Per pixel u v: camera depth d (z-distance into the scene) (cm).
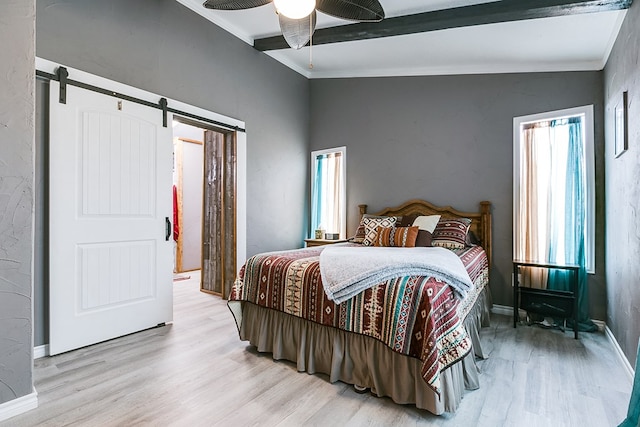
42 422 167
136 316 293
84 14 263
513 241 358
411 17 300
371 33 323
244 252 402
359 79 461
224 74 378
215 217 443
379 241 339
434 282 185
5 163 172
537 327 315
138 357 244
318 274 221
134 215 292
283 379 213
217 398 191
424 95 412
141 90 297
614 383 209
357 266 206
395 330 182
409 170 421
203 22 355
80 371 221
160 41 316
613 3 234
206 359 242
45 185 243
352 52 397
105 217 273
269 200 439
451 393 175
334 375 208
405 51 374
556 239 333
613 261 278
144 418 171
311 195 504
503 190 365
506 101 365
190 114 339
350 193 466
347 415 175
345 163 470
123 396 192
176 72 329
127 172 287
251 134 412
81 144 259
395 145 431
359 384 199
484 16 273
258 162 422
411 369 182
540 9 253
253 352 255
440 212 393
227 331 300
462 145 388
